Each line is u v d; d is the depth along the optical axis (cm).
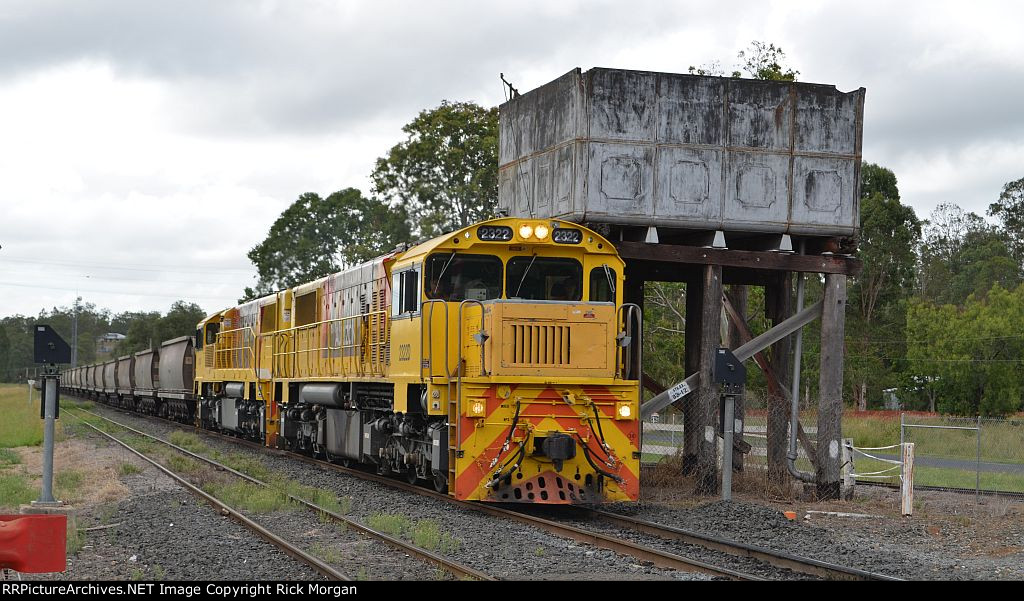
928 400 5728
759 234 1878
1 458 2606
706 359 1808
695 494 1809
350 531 1327
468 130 5438
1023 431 3509
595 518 1481
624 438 1513
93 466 2325
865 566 1125
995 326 5222
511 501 1452
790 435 1889
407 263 1681
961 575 1101
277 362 2702
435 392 1526
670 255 1781
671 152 1786
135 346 11831
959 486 2214
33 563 848
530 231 1569
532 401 1481
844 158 1866
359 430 2009
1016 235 9012
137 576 1027
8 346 15038
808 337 5406
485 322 1500
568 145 1773
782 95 1842
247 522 1367
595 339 1501
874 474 2280
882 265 6369
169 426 4141
